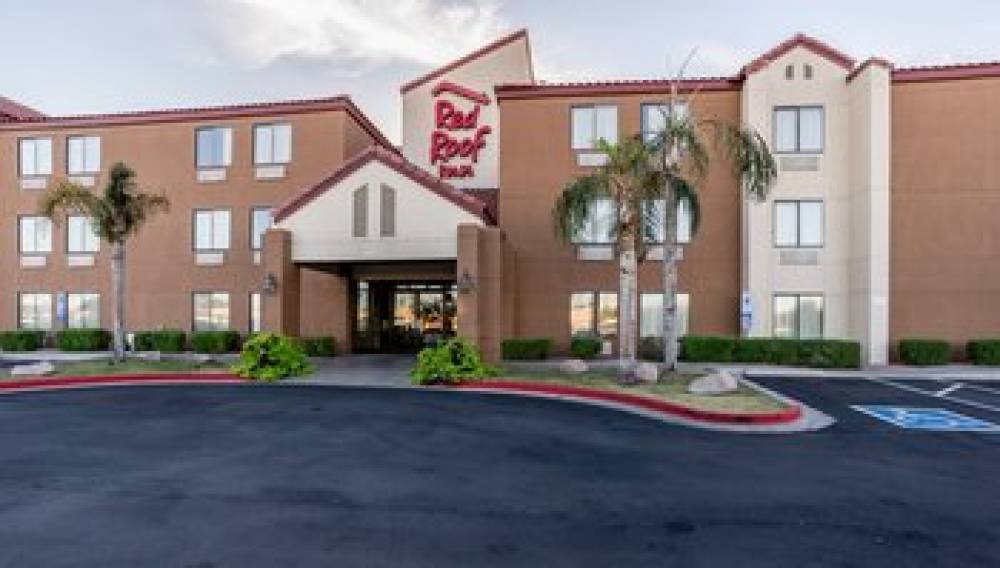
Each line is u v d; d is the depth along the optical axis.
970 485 8.71
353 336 28.53
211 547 6.36
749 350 23.45
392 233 21.73
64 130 30.22
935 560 6.15
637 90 25.73
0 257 30.67
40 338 29.56
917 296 24.22
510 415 13.94
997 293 23.89
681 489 8.43
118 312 22.44
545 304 26.20
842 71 24.66
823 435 12.02
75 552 6.24
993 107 24.00
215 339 27.34
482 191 29.17
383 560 6.04
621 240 19.02
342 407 14.93
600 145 18.97
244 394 17.08
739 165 19.28
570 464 9.74
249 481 8.76
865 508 7.69
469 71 30.73
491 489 8.40
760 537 6.71
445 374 18.56
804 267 24.72
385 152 22.14
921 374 21.08
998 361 22.95
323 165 28.00
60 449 10.67
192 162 29.17
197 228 29.19
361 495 8.12
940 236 24.17
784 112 25.00
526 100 26.47
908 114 24.39
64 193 22.05
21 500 7.89
